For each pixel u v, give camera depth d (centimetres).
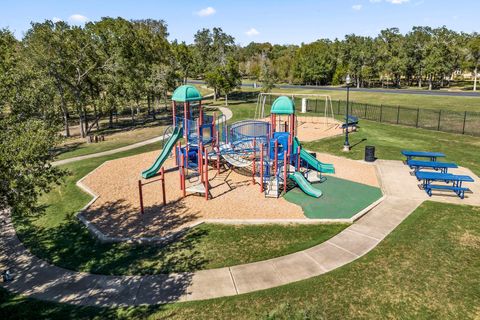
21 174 936
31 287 1091
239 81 6269
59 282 1106
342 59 10381
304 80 10412
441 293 963
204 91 8862
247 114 4944
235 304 947
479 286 989
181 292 1012
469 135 3044
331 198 1695
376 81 10962
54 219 1597
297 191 1797
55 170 1041
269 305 936
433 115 4278
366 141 2911
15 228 1550
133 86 4172
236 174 2102
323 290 992
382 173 2056
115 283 1075
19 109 1291
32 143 941
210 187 1884
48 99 2398
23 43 3647
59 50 3594
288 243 1273
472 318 869
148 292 1021
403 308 909
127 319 909
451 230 1323
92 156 2795
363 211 1500
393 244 1235
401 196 1684
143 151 2875
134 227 1441
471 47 7525
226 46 14938
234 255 1202
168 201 1703
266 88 6206
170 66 5462
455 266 1091
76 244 1350
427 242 1238
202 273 1103
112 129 4356
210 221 1452
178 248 1262
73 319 920
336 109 5081
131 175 2147
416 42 9175
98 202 1719
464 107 4978
